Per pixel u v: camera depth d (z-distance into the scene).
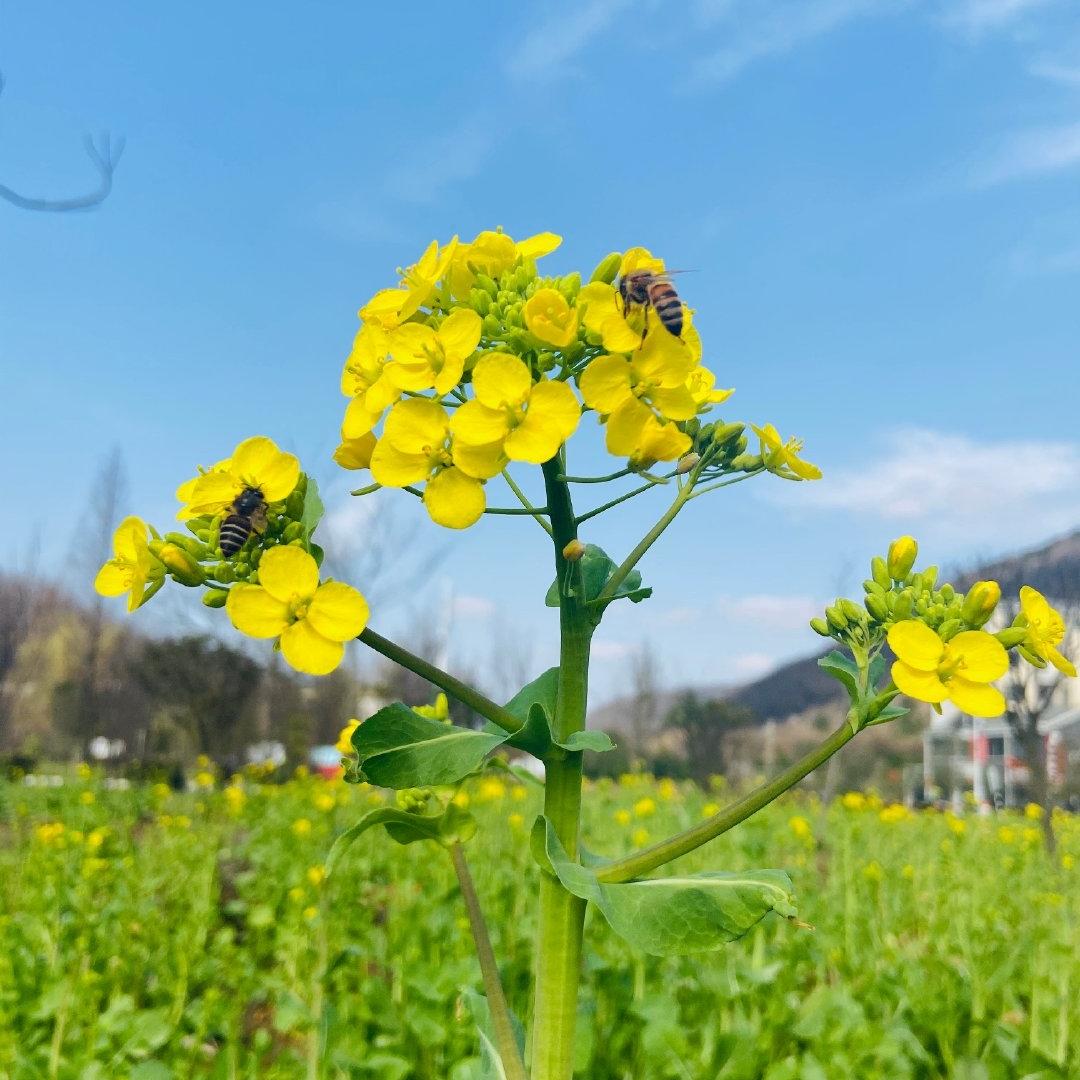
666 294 0.17
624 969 0.37
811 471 0.18
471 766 0.16
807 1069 0.27
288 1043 0.39
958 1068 0.30
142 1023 0.32
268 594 0.15
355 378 0.17
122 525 0.17
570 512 0.17
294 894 0.46
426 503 0.15
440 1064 0.31
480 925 0.18
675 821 0.81
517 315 0.16
